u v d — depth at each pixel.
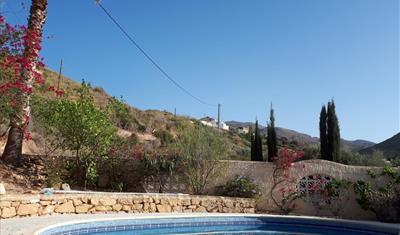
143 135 39.53
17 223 11.04
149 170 19.53
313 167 19.70
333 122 26.94
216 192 19.83
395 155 34.97
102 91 58.03
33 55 13.03
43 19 17.73
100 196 15.28
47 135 18.20
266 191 19.80
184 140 20.28
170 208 17.22
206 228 15.78
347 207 19.06
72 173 18.28
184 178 19.64
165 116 60.09
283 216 17.38
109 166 19.23
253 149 31.42
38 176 17.08
